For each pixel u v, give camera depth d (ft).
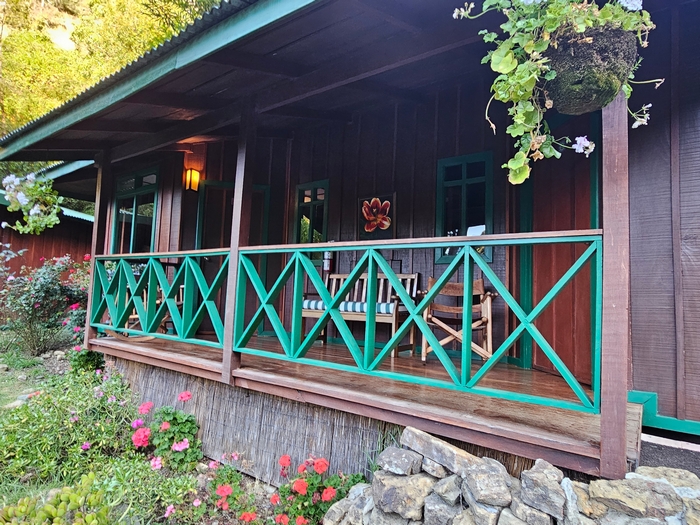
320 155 17.08
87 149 16.35
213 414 11.15
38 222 14.10
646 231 8.70
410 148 14.58
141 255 13.01
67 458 10.37
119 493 8.10
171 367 11.82
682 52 8.54
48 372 18.49
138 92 11.25
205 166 18.24
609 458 5.53
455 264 7.18
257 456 10.07
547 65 5.45
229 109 12.06
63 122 13.52
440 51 8.44
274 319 9.55
